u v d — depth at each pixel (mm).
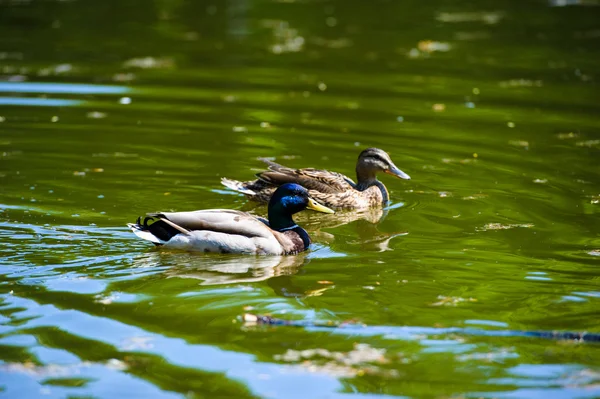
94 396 8445
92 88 22953
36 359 9141
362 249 13164
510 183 16656
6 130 19047
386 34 31047
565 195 15953
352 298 11055
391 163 16250
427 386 8797
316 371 9039
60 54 26594
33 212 13969
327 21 33188
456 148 18891
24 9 33312
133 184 15852
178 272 11789
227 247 12492
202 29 31188
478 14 34719
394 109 22000
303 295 11109
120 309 10461
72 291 10938
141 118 20422
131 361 9164
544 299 11156
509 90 24109
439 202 15656
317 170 16078
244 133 19531
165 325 10055
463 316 10547
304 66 26406
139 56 26844
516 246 13305
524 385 8844
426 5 36250
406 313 10609
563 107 22422
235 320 10250
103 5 34812
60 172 16375
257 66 26266
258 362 9219
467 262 12562
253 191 15141
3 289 10883
